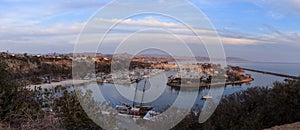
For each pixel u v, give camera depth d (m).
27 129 4.21
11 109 4.81
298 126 4.38
